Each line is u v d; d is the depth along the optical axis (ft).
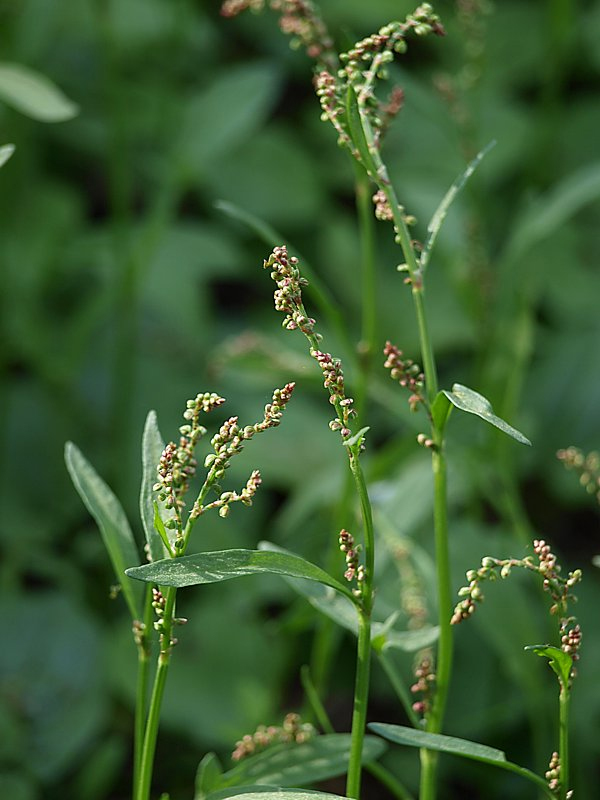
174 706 3.46
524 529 3.16
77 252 4.95
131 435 4.65
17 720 3.56
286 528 3.54
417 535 3.37
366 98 2.47
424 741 2.37
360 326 4.83
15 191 4.99
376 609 2.99
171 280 5.00
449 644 2.49
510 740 3.51
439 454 2.46
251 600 3.76
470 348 4.79
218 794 2.39
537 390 4.81
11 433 4.58
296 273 2.35
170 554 2.37
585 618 3.80
